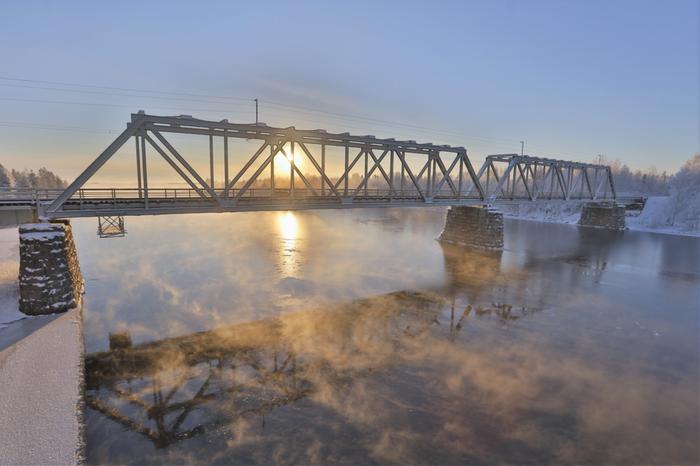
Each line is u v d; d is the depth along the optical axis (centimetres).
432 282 2791
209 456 988
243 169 2200
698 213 6412
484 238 4200
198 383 1342
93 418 1129
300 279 2758
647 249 4500
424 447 1041
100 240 4250
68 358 1320
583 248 4522
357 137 2681
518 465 988
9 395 1093
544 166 4862
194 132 2039
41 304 1664
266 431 1091
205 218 7338
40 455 886
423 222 7281
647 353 1670
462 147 3616
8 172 10969
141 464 954
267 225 6212
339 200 2669
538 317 2111
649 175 13725
